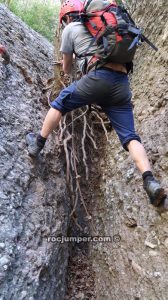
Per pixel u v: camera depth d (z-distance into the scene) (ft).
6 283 7.99
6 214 9.14
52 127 10.27
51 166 12.01
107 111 9.72
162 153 10.18
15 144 10.93
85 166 13.26
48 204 10.71
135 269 9.31
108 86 9.10
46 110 13.98
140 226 9.77
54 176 11.92
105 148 14.51
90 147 14.64
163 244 8.68
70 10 9.72
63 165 12.85
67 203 12.15
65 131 13.29
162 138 10.68
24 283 8.35
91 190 13.66
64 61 10.25
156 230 9.12
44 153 11.90
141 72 14.71
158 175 9.84
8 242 8.65
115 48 8.61
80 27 9.40
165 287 8.04
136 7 18.22
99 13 8.94
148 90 13.29
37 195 10.52
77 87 9.37
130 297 9.12
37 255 9.12
